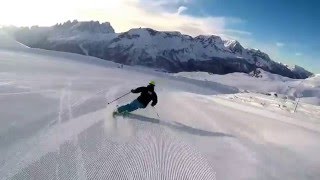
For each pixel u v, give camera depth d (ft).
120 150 25.68
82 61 238.89
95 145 25.89
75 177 19.56
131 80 122.11
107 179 20.07
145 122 37.58
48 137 26.11
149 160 24.63
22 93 45.39
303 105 119.34
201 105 69.05
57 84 63.67
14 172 18.92
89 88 65.82
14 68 84.17
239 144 34.83
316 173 29.35
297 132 51.78
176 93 95.35
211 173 24.17
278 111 87.76
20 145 23.25
